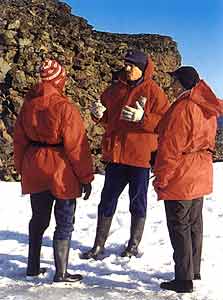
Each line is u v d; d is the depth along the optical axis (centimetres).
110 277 593
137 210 675
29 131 561
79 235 772
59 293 544
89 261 654
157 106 634
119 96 661
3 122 1327
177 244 541
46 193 567
